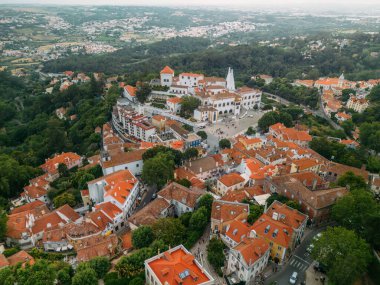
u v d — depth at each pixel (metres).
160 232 101.69
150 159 144.25
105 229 117.25
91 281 83.19
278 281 89.75
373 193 129.38
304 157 169.00
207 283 76.19
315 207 109.88
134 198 139.50
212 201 119.06
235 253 88.94
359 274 84.38
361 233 98.00
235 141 196.62
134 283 82.94
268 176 138.00
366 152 180.50
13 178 172.00
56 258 105.00
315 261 96.69
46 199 162.00
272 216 104.88
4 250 108.25
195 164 159.75
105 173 155.50
